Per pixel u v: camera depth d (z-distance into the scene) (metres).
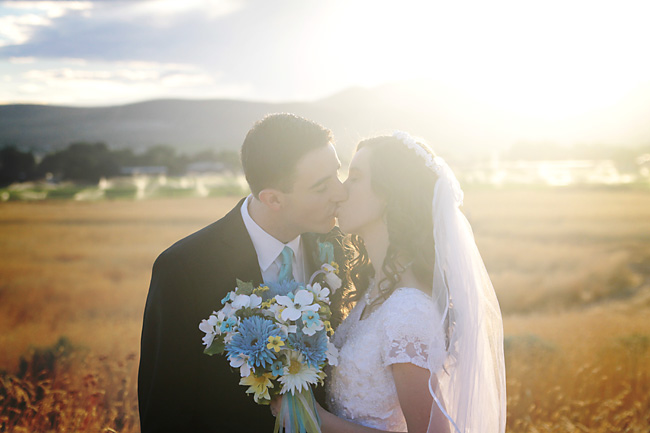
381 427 2.30
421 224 2.30
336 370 2.38
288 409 2.17
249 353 2.09
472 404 2.23
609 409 4.75
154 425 2.22
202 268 2.37
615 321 10.41
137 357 6.48
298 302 2.24
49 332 8.88
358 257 2.66
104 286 15.84
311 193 2.38
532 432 4.14
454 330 2.24
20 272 19.36
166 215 43.72
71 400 4.40
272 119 2.41
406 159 2.34
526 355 6.53
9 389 4.66
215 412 2.31
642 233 31.62
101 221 40.69
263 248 2.52
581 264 21.05
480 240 27.58
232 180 97.12
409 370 2.10
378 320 2.29
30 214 46.19
